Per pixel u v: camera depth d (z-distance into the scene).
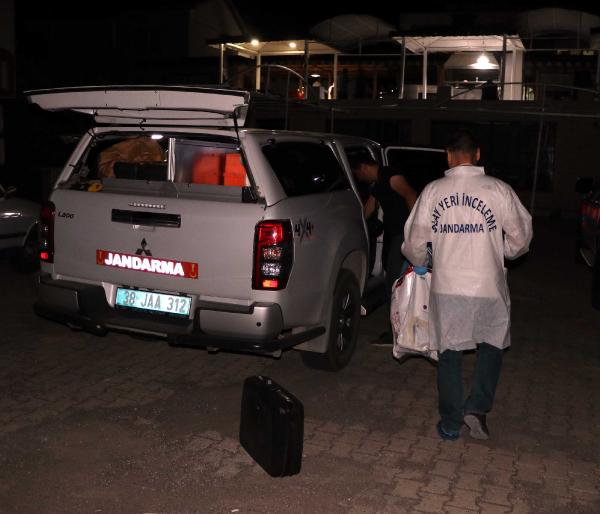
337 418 5.13
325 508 3.89
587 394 5.82
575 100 19.56
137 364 6.10
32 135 21.16
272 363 6.26
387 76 23.67
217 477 4.20
